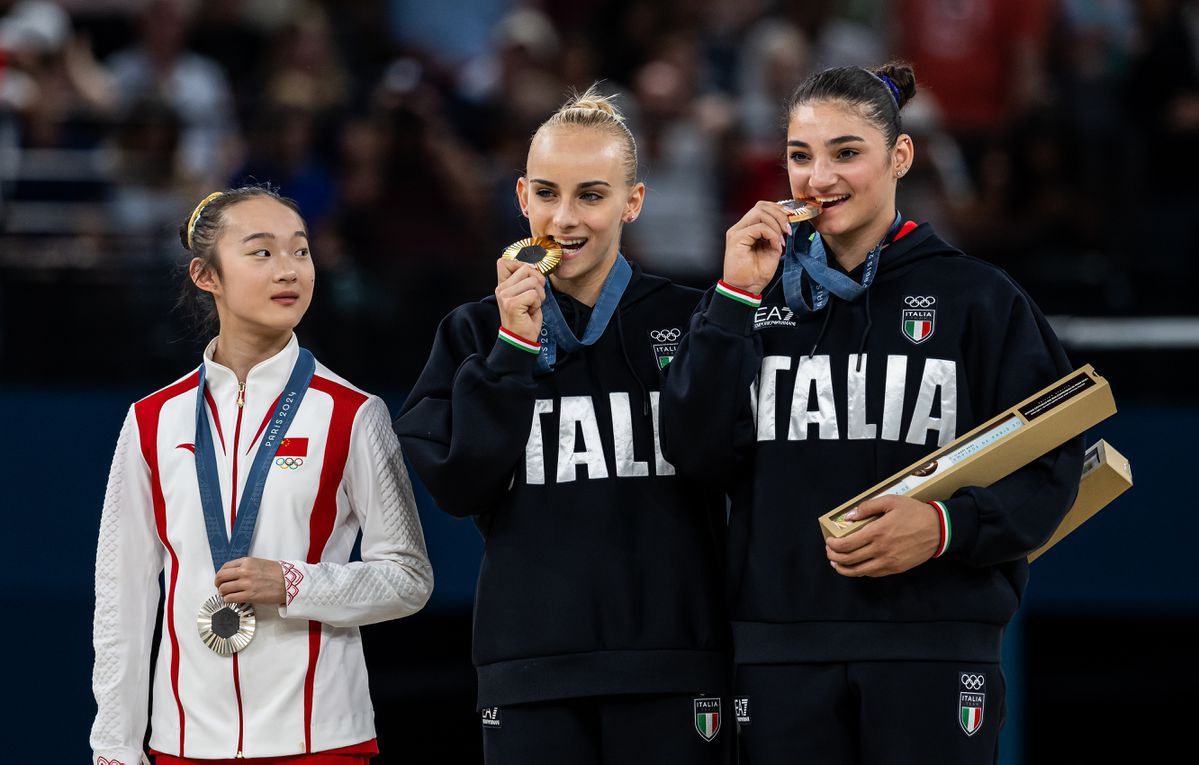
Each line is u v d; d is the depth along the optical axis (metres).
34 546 22.88
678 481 12.94
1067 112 27.31
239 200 13.13
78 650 23.98
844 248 12.99
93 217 25.45
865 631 12.16
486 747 12.93
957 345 12.50
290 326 13.16
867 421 12.48
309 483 12.91
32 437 23.02
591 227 12.80
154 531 13.22
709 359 12.34
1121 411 23.23
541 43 29.83
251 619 12.56
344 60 31.14
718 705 12.76
